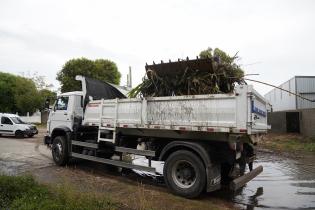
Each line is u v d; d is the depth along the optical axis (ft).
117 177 29.32
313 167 37.86
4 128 71.41
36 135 77.82
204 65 24.82
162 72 26.84
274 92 120.88
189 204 20.93
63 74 127.95
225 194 24.25
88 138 33.91
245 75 26.07
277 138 69.82
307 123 69.26
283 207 21.03
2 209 17.02
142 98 25.76
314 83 86.38
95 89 34.14
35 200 17.89
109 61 131.85
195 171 22.13
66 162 34.14
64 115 34.86
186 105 23.16
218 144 23.30
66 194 18.67
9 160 37.65
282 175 32.71
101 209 17.52
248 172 24.88
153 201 21.31
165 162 23.72
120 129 28.30
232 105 21.08
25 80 147.33
